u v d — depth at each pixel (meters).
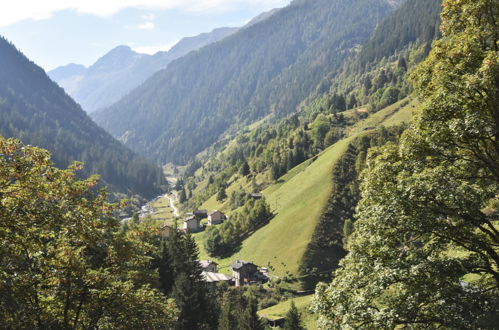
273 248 129.75
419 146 19.64
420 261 17.33
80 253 21.73
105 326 23.28
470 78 17.05
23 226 17.75
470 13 19.52
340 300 18.69
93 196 20.81
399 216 18.27
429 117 19.39
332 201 137.25
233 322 62.41
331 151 171.50
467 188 17.44
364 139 162.25
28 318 18.69
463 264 17.77
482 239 19.41
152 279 29.02
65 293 21.12
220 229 160.75
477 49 18.48
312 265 114.12
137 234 26.12
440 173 18.14
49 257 19.88
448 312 16.16
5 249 17.11
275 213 154.25
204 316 55.03
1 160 17.36
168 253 56.72
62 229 19.03
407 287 17.55
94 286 21.05
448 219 19.09
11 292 17.48
